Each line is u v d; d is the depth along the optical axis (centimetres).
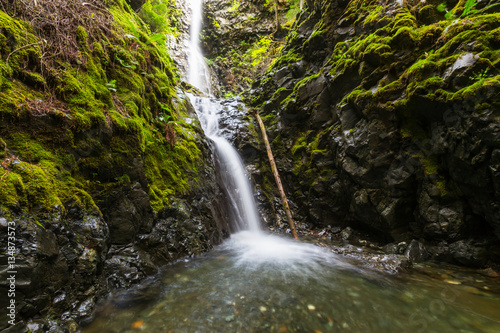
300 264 379
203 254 409
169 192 403
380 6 531
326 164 577
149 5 749
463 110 328
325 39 668
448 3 445
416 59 420
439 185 383
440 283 316
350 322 234
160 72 551
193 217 432
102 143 299
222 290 289
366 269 362
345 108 517
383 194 457
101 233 266
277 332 219
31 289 188
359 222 521
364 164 472
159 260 345
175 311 244
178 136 497
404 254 403
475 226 363
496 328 225
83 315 222
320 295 282
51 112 251
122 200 314
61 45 299
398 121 422
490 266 348
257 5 1388
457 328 225
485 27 352
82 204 258
